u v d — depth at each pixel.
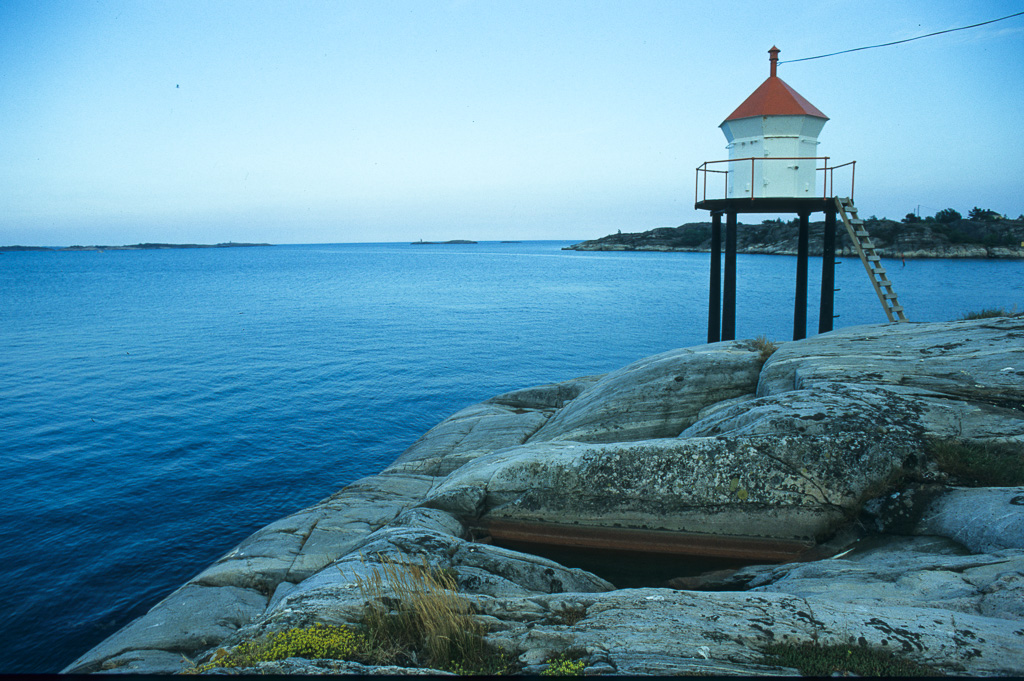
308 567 8.42
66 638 10.23
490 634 4.58
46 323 48.69
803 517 7.48
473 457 13.30
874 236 113.44
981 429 7.82
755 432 8.12
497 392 26.97
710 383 12.20
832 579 5.65
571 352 36.00
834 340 12.59
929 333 12.21
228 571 8.36
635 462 8.18
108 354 35.53
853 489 7.43
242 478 17.25
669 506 7.92
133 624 7.44
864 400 8.61
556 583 6.33
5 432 21.09
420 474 13.09
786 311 49.59
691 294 68.25
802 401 8.73
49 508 15.25
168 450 19.42
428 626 4.52
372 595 5.14
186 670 4.42
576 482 8.32
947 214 121.69
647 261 154.88
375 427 21.97
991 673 3.73
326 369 31.45
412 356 34.91
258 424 22.12
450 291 76.94
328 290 80.88
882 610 4.55
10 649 9.95
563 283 86.94
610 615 4.73
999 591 4.73
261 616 5.39
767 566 6.85
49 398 25.53
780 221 159.50
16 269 149.50
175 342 39.66
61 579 12.04
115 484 16.77
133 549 13.26
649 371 13.08
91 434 20.92
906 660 3.91
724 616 4.59
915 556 5.96
